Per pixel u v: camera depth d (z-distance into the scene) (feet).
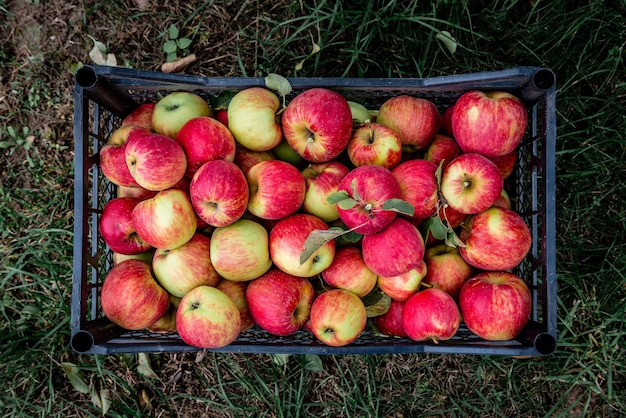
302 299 1.96
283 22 2.63
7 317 2.69
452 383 2.69
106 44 2.74
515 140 1.89
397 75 2.71
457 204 1.85
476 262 1.94
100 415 2.68
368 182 1.73
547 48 2.66
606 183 2.66
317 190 1.93
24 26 2.74
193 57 2.70
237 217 1.83
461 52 2.68
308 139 1.89
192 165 1.89
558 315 2.64
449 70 2.70
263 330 2.20
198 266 1.92
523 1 2.68
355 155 1.95
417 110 2.02
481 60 2.69
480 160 1.82
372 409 2.65
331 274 1.96
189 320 1.82
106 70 1.88
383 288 1.99
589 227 2.67
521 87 1.99
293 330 1.98
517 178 2.19
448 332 1.87
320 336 1.92
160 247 1.87
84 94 1.91
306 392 2.68
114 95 2.05
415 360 2.69
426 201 1.86
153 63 2.74
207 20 2.73
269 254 1.93
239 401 2.68
